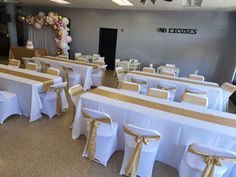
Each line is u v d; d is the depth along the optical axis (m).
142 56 8.08
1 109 3.08
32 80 3.34
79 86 3.07
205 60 7.09
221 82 6.82
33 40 9.14
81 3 6.81
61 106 3.59
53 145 2.70
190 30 6.99
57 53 8.36
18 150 2.52
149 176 2.17
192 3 5.23
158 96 3.15
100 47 8.81
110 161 2.47
